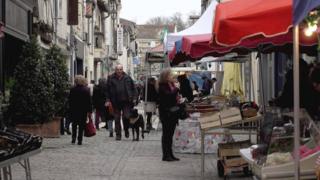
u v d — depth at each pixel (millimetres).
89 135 16047
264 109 10914
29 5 20906
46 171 10883
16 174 10430
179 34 14328
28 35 20172
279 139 7113
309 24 6223
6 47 19766
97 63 50812
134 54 84500
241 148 9672
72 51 28375
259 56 12156
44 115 16344
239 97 18781
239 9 6727
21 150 6965
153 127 21766
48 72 16578
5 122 16062
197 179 10078
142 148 14812
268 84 21766
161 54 22625
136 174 10633
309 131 7430
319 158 6094
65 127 18641
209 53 12250
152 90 20047
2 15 17000
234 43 6648
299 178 6398
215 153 13422
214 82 29391
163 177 10297
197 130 13555
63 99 17594
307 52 12305
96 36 49531
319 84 9414
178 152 13648
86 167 11438
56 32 27953
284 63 18844
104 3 51531
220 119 9438
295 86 6219
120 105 16922
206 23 14078
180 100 13281
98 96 20500
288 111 9117
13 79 16688
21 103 16109
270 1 6660
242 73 25938
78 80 15555
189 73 29812
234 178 9922
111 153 13703
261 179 6656
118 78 17016
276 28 6477
